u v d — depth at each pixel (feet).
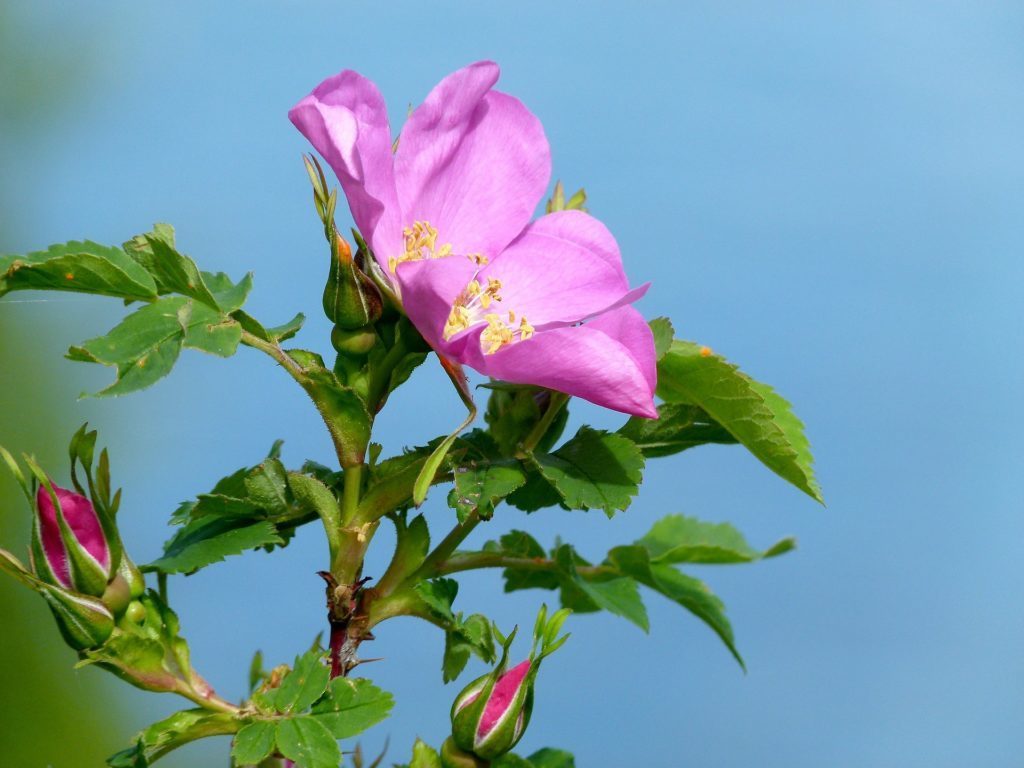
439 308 1.51
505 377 1.52
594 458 1.55
